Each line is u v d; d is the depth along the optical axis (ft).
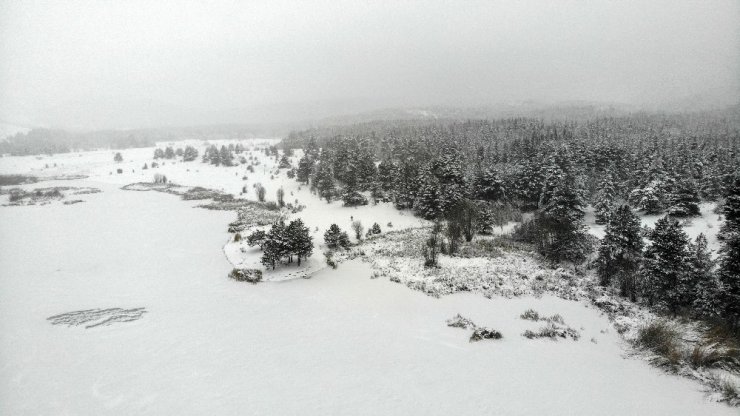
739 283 79.66
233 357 68.59
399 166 257.55
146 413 52.65
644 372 64.08
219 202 260.01
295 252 123.24
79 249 147.43
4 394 57.72
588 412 51.85
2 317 86.99
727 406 53.88
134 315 88.58
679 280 91.81
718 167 203.00
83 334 78.64
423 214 200.23
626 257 114.01
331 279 114.83
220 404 54.24
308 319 86.58
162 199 271.90
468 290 105.29
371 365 65.21
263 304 95.96
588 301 98.94
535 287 106.32
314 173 309.01
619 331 81.20
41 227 185.16
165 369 64.49
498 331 78.43
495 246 144.36
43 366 66.03
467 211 164.66
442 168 225.76
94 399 56.34
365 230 180.45
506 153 310.65
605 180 187.32
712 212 168.66
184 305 95.14
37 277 116.16
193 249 148.46
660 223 100.58
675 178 191.21
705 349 68.33
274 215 214.48
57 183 351.25
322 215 214.48
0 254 139.44
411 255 135.64
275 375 62.13
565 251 124.88
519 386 58.29
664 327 77.36
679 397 56.29
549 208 163.53
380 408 52.70
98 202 257.55
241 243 153.48
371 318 87.40
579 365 65.72
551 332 78.02
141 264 129.90
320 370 63.62
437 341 75.20
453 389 57.41
